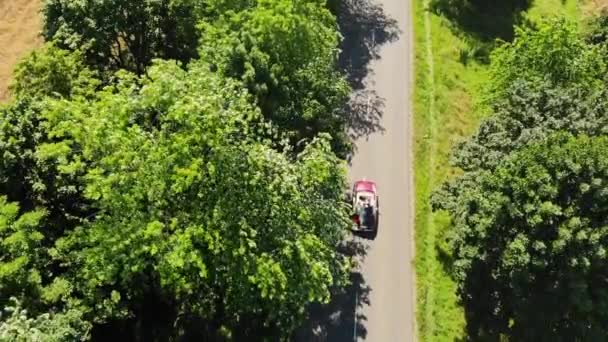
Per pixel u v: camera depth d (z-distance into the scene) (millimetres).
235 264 31031
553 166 33969
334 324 41469
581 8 68062
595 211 33344
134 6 43812
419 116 53750
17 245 30000
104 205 31688
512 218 34531
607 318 35656
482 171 39125
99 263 30984
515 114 40344
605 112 38406
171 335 38656
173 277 30688
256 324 38938
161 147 30641
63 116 32562
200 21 42812
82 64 42188
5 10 57750
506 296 37969
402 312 42719
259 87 35719
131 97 32531
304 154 35344
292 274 31703
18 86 40188
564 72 44219
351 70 56750
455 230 39875
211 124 30141
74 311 29672
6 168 32906
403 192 49000
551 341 36719
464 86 57219
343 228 36156
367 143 51500
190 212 31547
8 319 27188
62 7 43750
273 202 31578
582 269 33406
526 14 65500
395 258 45312
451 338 41781
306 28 38844
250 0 42125
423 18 62531
